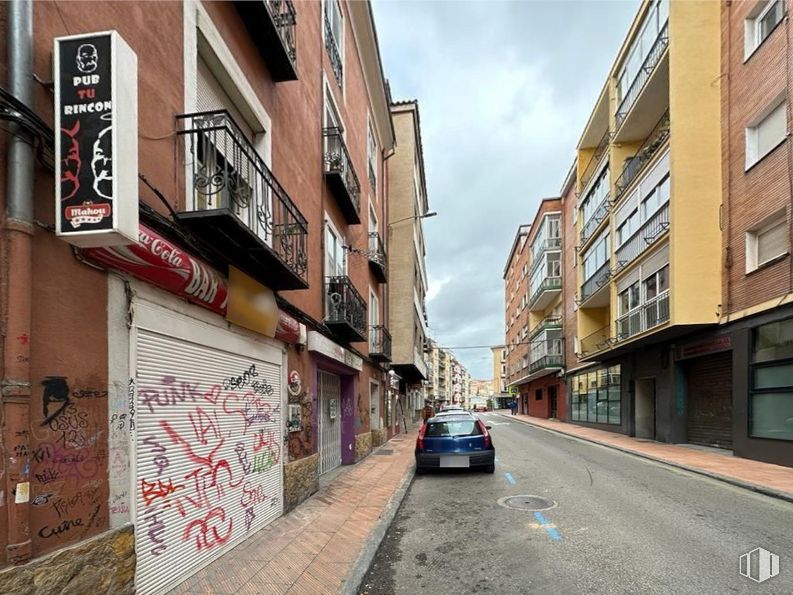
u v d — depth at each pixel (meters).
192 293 4.40
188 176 4.62
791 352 10.14
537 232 37.06
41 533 2.81
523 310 45.84
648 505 7.06
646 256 15.91
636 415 18.83
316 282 9.30
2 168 2.74
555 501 7.37
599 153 22.52
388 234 21.25
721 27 13.48
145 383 3.83
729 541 5.31
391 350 19.86
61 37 2.97
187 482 4.36
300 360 7.83
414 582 4.37
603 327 23.52
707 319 12.88
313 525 6.07
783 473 9.27
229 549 5.07
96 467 3.26
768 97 11.16
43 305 2.94
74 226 2.83
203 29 5.07
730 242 12.55
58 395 3.00
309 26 9.26
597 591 4.02
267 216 5.80
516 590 4.10
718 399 13.57
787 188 10.41
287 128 7.74
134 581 3.54
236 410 5.42
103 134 2.85
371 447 14.88
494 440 18.31
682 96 13.59
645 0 16.39
